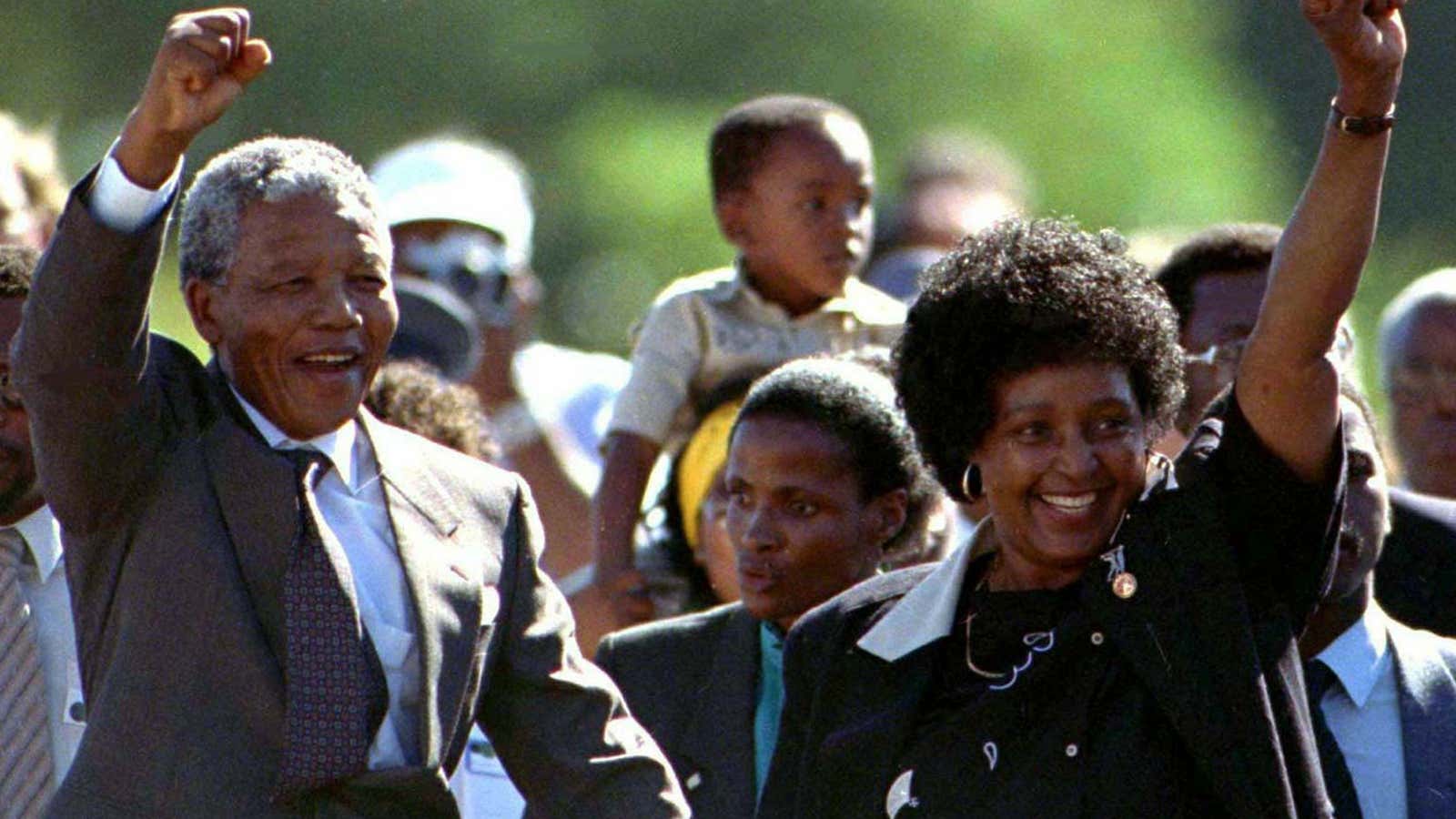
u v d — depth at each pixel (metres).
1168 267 18.98
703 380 21.30
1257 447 13.32
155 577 13.76
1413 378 22.41
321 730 13.53
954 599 13.91
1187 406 18.31
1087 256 13.66
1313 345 13.15
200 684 13.66
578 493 24.55
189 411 14.07
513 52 61.78
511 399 24.53
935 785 13.45
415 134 58.97
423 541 14.20
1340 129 13.05
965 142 35.31
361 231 14.09
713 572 19.33
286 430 14.23
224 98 13.12
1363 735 14.86
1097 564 13.47
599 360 26.53
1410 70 67.94
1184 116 64.88
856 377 17.20
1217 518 13.35
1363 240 13.10
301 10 59.50
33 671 15.83
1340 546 14.84
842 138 21.62
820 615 14.56
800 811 14.06
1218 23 68.19
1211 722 12.97
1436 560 17.31
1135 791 13.02
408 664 13.94
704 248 59.09
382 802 13.68
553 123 61.22
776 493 16.84
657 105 62.41
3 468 15.96
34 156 23.11
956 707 13.65
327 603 13.76
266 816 13.50
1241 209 64.88
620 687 17.44
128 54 57.19
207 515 13.83
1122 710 13.23
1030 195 54.59
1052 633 13.41
